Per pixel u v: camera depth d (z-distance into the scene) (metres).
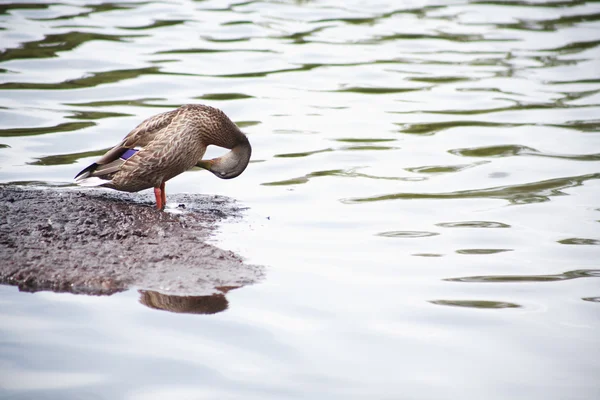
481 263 7.95
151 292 6.83
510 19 20.44
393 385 5.60
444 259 8.02
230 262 7.55
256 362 5.82
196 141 8.69
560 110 13.88
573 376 5.82
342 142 12.23
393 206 9.67
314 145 12.06
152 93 14.26
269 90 14.80
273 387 5.51
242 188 10.20
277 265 7.63
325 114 13.59
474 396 5.52
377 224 9.02
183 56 16.75
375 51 17.64
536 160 11.48
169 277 7.11
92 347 5.93
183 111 8.66
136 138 8.59
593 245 8.45
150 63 16.12
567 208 9.62
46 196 8.83
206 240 8.07
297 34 18.89
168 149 8.46
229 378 5.60
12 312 6.41
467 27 19.72
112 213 8.45
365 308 6.79
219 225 8.61
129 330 6.19
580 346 6.26
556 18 20.45
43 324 6.24
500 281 7.50
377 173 10.93
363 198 9.95
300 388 5.52
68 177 10.12
